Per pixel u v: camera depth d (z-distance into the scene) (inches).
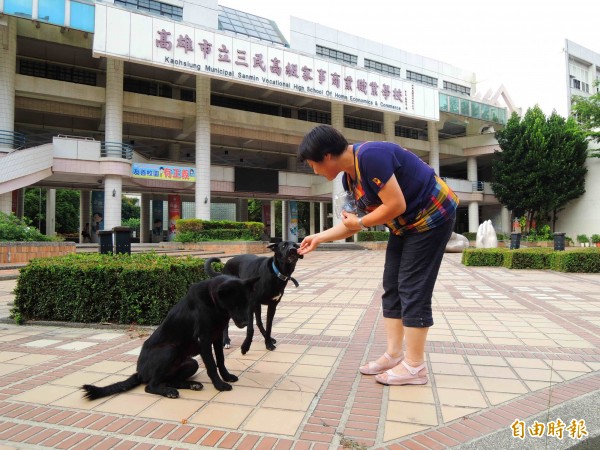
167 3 804.6
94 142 695.7
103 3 645.3
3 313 221.9
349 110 1077.8
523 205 1139.3
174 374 115.2
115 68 730.2
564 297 274.7
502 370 127.9
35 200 1355.8
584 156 1117.1
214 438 85.5
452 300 263.3
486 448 80.7
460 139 1262.3
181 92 915.4
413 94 1002.1
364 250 957.2
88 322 193.0
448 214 109.7
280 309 235.5
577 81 1395.2
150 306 187.0
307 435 86.6
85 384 109.3
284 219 1168.8
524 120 1143.6
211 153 1095.0
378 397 106.9
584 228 1150.3
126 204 2068.2
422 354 116.2
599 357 141.5
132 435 87.4
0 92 650.8
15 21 668.1
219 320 110.7
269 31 1029.8
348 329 184.7
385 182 101.8
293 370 128.7
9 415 98.0
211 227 770.8
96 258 219.1
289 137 999.6
